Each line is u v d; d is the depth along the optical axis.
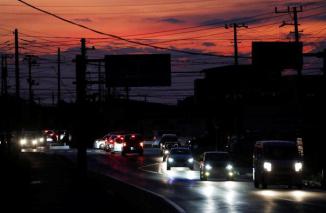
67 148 182.12
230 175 82.31
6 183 67.62
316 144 93.94
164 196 58.03
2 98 164.62
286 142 70.62
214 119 179.62
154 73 104.75
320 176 79.25
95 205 47.47
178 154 106.50
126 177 87.06
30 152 151.12
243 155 122.38
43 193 58.34
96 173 92.19
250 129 158.75
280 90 163.88
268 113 159.00
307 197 56.78
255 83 165.75
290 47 102.38
